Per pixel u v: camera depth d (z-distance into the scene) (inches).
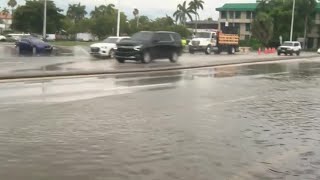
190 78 872.9
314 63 1616.6
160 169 273.0
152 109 487.8
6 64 1055.0
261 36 3823.8
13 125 383.9
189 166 280.7
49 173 261.0
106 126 391.2
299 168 284.0
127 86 700.7
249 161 296.2
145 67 1069.8
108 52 1488.7
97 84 713.6
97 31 4074.8
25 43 1752.0
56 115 434.6
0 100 517.0
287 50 2381.9
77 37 4429.1
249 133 381.7
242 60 1507.1
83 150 311.6
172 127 394.6
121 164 281.4
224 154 311.4
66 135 353.7
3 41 3243.1
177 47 1344.7
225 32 2326.5
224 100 578.2
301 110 519.8
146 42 1255.5
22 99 528.4
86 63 1167.6
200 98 588.7
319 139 369.1
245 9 4793.3
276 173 272.4
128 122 411.5
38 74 785.6
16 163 278.4
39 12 3516.2
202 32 2206.0
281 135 379.6
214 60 1465.3
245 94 649.6
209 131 383.6
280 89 737.6
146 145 329.4
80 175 258.5
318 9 4525.1
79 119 418.0
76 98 551.8
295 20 4168.3
